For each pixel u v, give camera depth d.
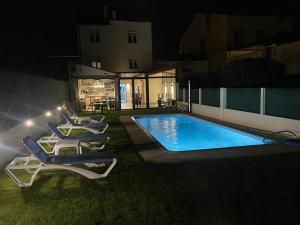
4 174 5.65
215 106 13.96
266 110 9.84
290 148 7.09
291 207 3.83
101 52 26.14
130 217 3.66
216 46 25.88
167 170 5.49
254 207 3.85
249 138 9.38
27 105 8.80
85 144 7.29
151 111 18.56
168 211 3.79
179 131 12.47
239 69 13.64
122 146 7.81
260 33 25.86
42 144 8.63
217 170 5.41
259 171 5.29
